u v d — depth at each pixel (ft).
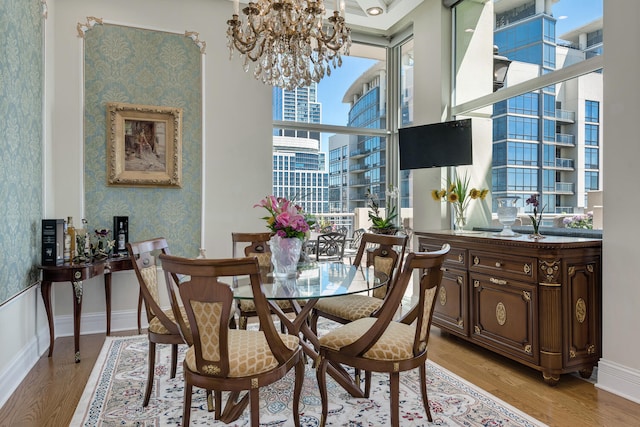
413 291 15.31
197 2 13.46
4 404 7.76
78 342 9.89
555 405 7.68
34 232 10.13
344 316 8.93
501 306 9.55
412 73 16.40
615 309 8.20
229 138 13.84
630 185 7.93
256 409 5.83
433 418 7.20
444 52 14.12
